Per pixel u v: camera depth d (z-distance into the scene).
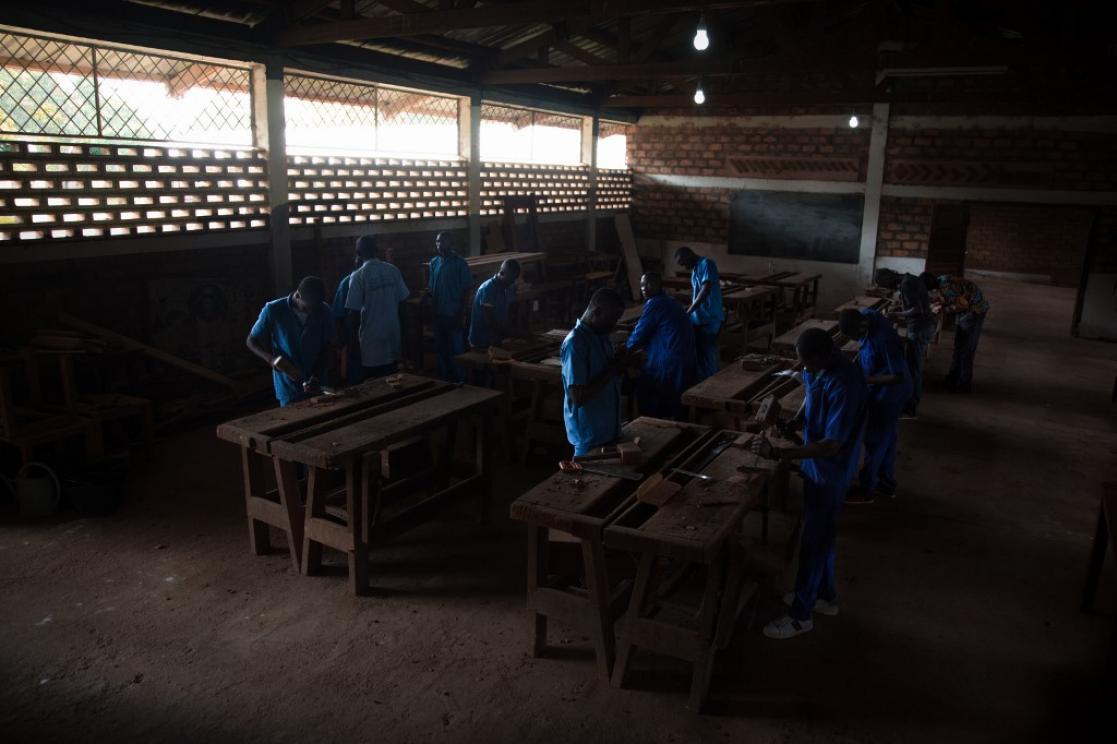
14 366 6.10
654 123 16.64
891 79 14.18
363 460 4.63
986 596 4.92
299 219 9.23
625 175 16.81
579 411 4.66
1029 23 8.87
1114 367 11.51
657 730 3.64
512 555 5.34
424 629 4.42
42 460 6.06
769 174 15.80
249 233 8.50
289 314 5.70
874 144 14.79
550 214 14.30
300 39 7.96
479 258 11.55
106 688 3.83
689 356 6.71
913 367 8.50
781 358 7.25
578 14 6.44
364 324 7.12
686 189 16.66
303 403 5.43
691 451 4.69
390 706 3.75
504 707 3.77
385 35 7.47
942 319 13.55
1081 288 13.63
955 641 4.41
